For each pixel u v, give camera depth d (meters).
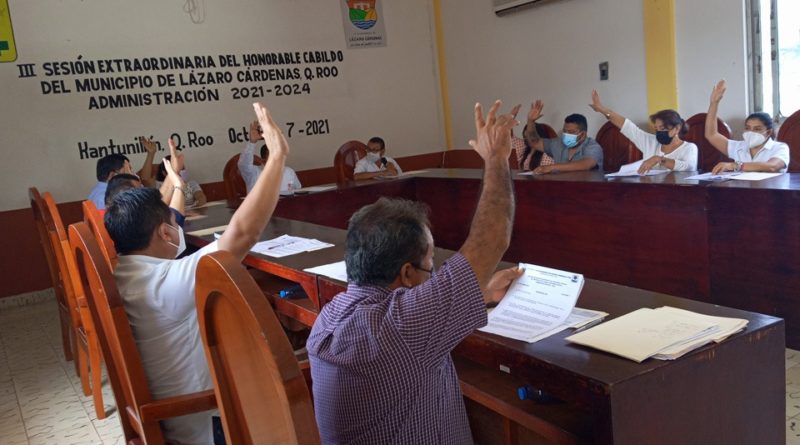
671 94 4.96
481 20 6.50
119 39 5.53
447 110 7.17
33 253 5.24
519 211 4.04
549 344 1.13
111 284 1.30
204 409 1.34
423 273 1.09
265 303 0.75
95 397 2.74
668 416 1.03
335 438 1.04
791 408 2.26
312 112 6.51
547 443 1.49
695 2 4.72
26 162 5.21
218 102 6.00
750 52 4.55
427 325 0.96
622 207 3.39
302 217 4.47
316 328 1.08
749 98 4.60
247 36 6.11
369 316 0.98
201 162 5.96
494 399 1.32
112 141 5.55
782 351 1.17
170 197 3.15
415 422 1.01
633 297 1.37
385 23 6.84
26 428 2.75
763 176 3.04
